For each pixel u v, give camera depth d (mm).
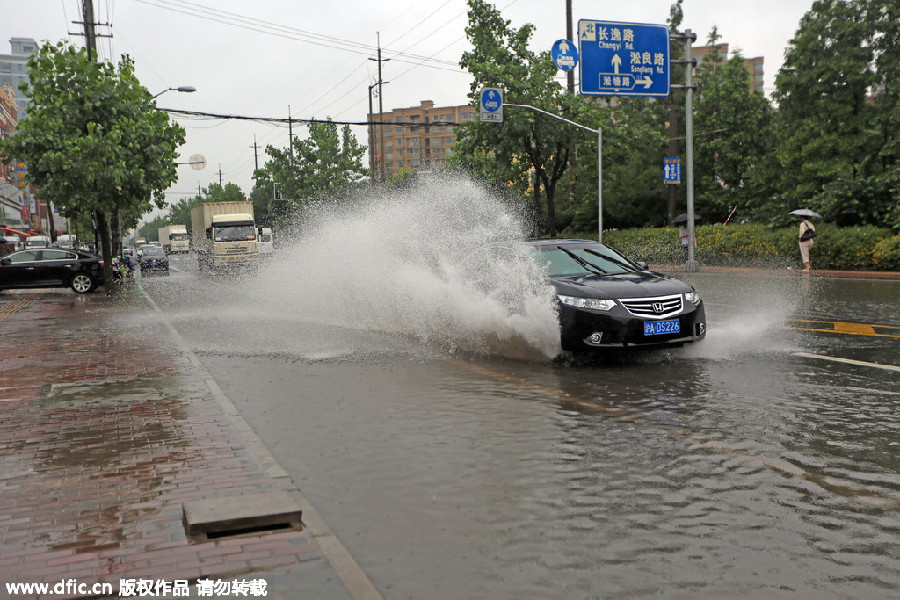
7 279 24562
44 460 5207
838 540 3762
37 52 22406
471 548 3732
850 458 5074
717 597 3201
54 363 9633
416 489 4602
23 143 22062
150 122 25031
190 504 4074
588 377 7949
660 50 25109
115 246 31781
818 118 30875
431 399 7059
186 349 10492
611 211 42500
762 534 3842
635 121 42375
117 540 3775
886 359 8797
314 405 6934
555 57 33000
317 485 4711
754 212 36094
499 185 36594
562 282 9016
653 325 8539
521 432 5840
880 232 25062
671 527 3945
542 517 4109
